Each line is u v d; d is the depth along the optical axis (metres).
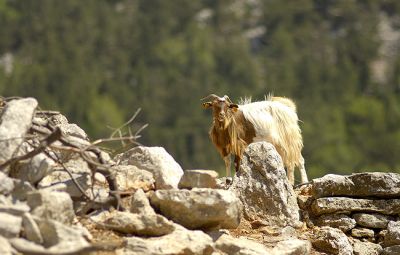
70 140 35.44
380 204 40.94
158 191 35.94
